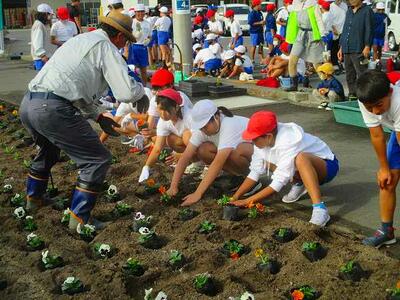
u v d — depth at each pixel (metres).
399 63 7.00
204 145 3.48
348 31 6.06
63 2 31.47
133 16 8.65
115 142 4.86
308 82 7.40
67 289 2.36
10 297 2.37
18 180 3.88
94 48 2.87
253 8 11.47
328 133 5.03
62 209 3.33
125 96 2.88
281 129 3.08
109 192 3.46
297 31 6.87
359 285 2.27
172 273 2.52
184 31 8.94
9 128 5.49
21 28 31.72
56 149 3.25
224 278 2.40
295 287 2.33
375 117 2.52
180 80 7.52
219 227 2.96
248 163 3.40
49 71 2.88
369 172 3.88
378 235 2.73
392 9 13.67
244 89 7.23
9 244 2.88
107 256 2.70
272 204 3.37
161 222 3.06
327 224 3.03
